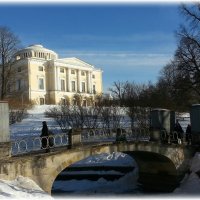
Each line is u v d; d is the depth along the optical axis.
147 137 36.34
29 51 117.44
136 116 49.47
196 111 37.31
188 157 36.84
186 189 34.97
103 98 66.19
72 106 57.19
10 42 72.62
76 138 27.72
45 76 114.19
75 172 40.50
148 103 54.62
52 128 51.16
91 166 41.34
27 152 25.52
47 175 25.02
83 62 123.69
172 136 37.03
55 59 115.62
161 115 36.78
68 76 118.25
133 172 39.78
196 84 53.69
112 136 33.28
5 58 71.88
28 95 106.81
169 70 73.56
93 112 52.00
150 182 38.09
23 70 109.88
